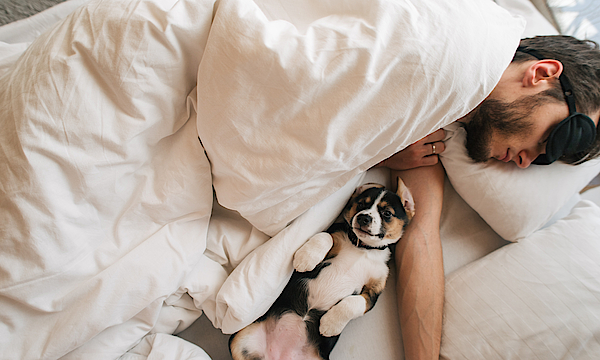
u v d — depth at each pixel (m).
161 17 0.67
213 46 0.69
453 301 1.03
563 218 1.14
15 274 0.68
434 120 0.77
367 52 0.67
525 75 0.89
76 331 0.75
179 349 0.87
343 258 1.02
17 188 0.66
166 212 0.84
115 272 0.77
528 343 0.90
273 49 0.67
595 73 0.87
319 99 0.70
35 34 1.19
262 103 0.72
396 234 1.03
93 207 0.76
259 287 0.88
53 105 0.66
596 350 0.85
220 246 0.97
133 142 0.74
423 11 0.71
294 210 0.90
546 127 0.89
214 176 0.90
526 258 1.02
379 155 0.85
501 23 0.78
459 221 1.20
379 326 1.05
